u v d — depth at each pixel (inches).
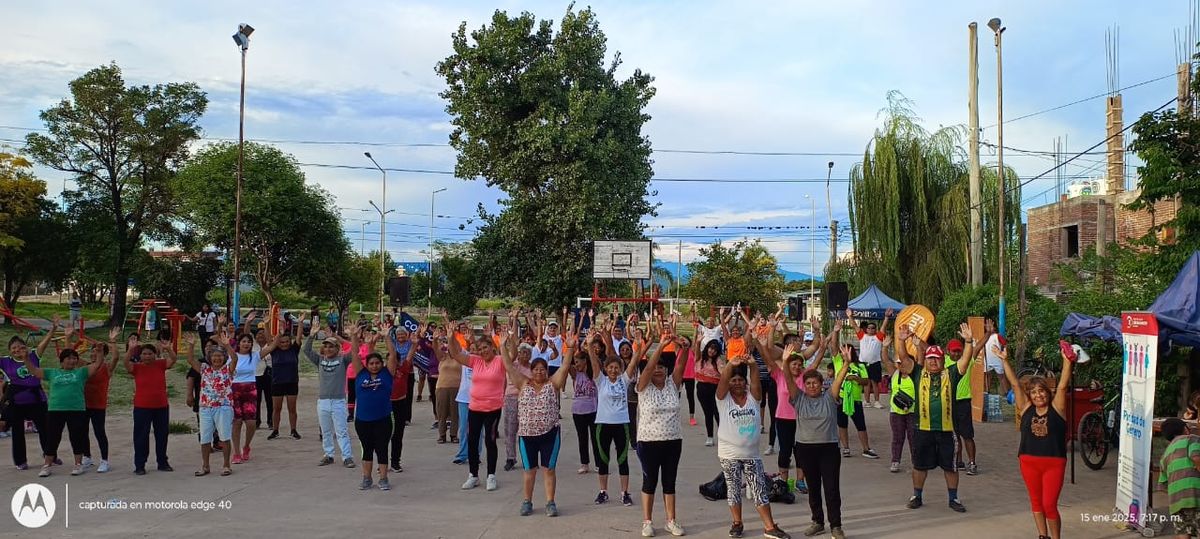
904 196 1179.3
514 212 1306.6
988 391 663.8
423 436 557.3
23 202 1745.8
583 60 1296.8
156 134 1822.1
